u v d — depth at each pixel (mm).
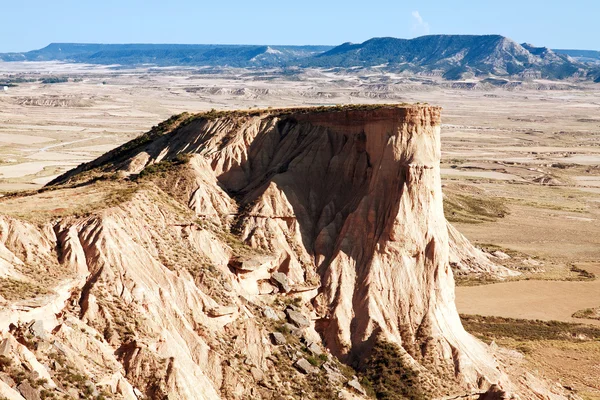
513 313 99438
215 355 60281
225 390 58969
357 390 65500
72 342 53281
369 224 77812
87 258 60312
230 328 64500
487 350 77750
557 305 103375
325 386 63812
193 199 78625
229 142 90125
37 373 48062
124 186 76125
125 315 57656
